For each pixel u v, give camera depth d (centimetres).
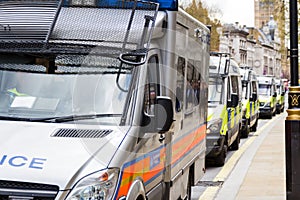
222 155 1673
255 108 2973
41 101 685
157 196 751
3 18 727
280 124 3562
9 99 692
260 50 9806
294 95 959
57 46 705
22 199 564
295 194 955
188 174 1002
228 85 1773
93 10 725
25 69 708
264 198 1167
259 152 2008
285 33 2366
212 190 1290
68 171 573
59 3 727
